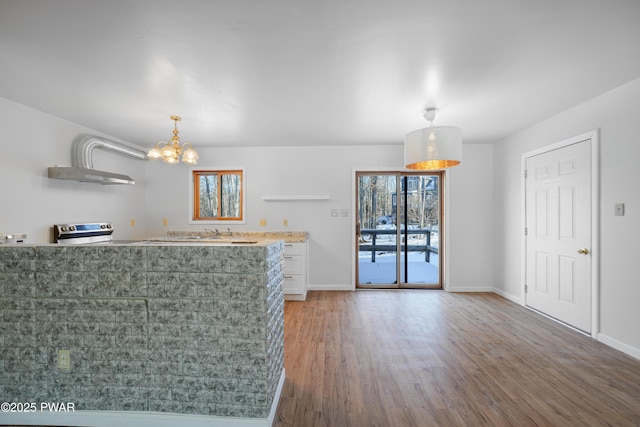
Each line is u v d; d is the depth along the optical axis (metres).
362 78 2.51
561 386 2.21
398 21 1.77
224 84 2.61
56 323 1.81
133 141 4.65
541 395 2.11
